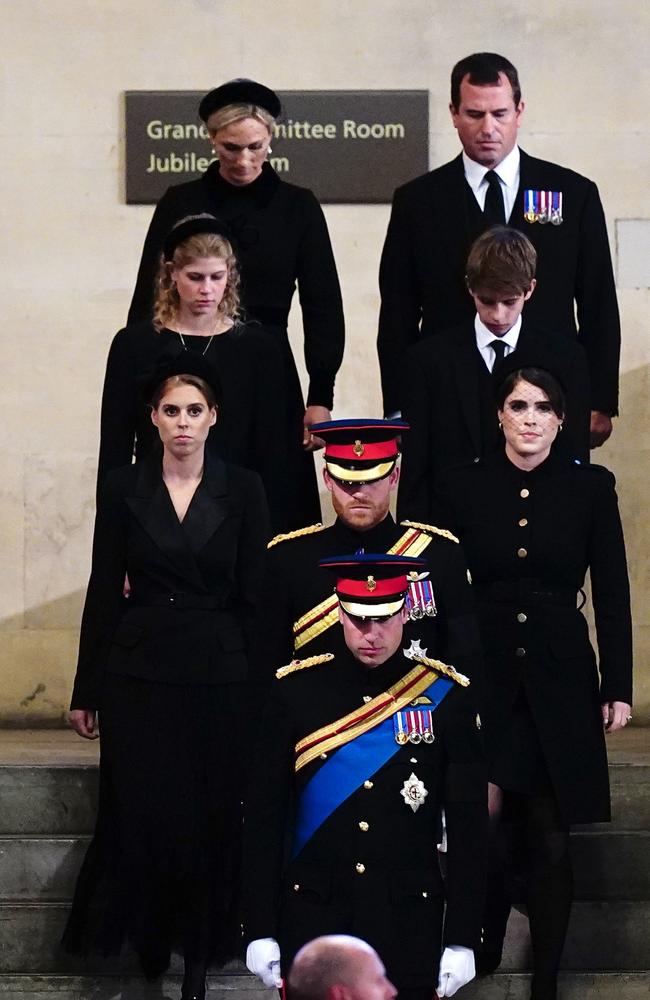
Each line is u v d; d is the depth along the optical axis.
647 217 30.81
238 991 20.75
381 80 31.00
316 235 24.39
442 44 30.97
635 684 30.09
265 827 15.67
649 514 30.44
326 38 30.98
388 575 15.34
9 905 21.36
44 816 22.80
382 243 31.02
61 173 30.95
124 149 30.97
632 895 21.92
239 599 20.06
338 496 16.56
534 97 30.92
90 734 20.25
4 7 30.98
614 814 22.52
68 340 30.94
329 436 16.53
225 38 30.94
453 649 16.38
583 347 21.92
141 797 19.53
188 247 21.55
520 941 20.78
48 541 30.78
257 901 15.50
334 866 15.41
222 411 21.58
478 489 19.67
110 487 20.11
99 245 30.98
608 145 30.89
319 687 15.80
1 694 30.56
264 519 20.20
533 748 19.30
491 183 23.16
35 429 30.86
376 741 15.59
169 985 20.78
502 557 19.45
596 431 23.52
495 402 19.75
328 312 24.41
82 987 20.81
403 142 30.92
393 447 16.59
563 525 19.50
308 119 30.88
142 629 19.75
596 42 30.92
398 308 23.55
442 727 15.69
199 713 19.66
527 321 21.75
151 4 30.97
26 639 30.64
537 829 19.31
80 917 20.19
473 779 15.59
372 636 15.36
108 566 20.00
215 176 24.23
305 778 15.68
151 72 30.98
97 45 30.97
